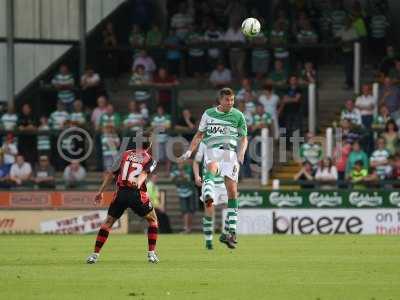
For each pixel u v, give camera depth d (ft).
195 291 122.31
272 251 184.75
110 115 299.17
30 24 319.88
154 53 340.18
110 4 333.42
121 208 155.53
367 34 340.59
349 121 291.17
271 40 328.70
